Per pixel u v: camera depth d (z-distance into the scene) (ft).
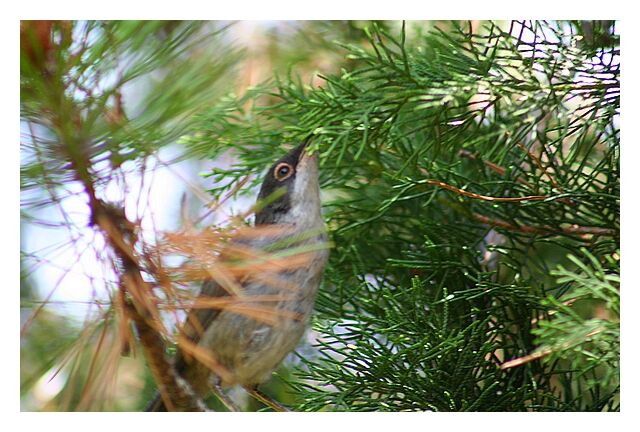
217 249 15.16
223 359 20.27
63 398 14.47
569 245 19.76
